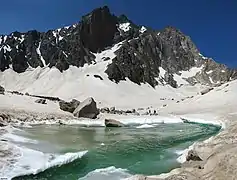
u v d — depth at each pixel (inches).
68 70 7662.4
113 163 982.4
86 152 1093.8
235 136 991.6
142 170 905.5
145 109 3976.4
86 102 2290.8
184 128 2064.5
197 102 3599.9
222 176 585.9
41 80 7426.2
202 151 901.8
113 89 6574.8
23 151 951.0
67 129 1722.4
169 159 1051.9
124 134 1673.2
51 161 890.7
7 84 7573.8
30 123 1774.1
